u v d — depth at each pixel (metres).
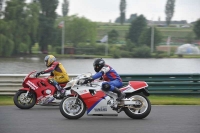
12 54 181.25
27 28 190.12
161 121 34.06
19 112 39.09
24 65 134.50
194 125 32.28
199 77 54.19
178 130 30.12
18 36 185.50
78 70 122.56
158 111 40.12
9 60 163.25
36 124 32.31
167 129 30.47
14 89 51.59
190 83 53.84
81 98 34.38
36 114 37.78
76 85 34.62
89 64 155.62
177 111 40.16
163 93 53.66
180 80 53.91
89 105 34.34
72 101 34.56
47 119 34.81
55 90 42.06
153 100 49.31
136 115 34.75
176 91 53.88
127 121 33.94
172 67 150.50
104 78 35.78
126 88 34.75
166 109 41.66
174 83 53.72
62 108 34.47
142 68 145.12
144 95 35.28
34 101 41.88
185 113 38.78
